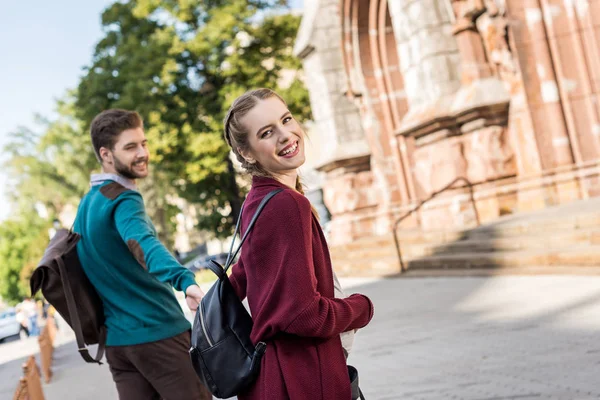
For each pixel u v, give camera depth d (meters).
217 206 30.45
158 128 26.78
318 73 18.58
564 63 12.01
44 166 51.47
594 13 11.84
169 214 41.34
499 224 11.09
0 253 71.31
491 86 12.34
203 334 1.88
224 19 26.33
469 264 10.93
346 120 18.33
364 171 18.30
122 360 3.05
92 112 28.72
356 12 17.80
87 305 3.02
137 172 3.11
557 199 11.91
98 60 29.28
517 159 12.40
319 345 1.81
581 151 11.86
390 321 7.84
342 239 18.36
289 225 1.75
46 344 11.27
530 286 8.17
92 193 3.11
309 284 1.72
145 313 2.99
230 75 27.80
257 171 1.97
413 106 13.90
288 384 1.76
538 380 4.25
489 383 4.40
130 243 2.83
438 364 5.26
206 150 26.05
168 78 26.77
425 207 13.57
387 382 4.99
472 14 12.29
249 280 1.82
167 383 3.01
